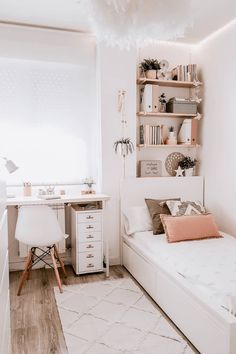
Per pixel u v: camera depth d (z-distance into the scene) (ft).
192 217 10.03
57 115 11.93
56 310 8.47
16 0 9.31
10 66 11.28
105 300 8.98
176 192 12.68
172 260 8.19
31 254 10.23
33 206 9.28
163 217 10.11
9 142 11.40
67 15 10.36
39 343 6.99
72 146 12.17
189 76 12.65
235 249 8.66
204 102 12.80
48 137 11.86
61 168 12.08
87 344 6.89
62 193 11.59
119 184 12.12
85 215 10.80
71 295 9.31
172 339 7.06
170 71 12.87
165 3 4.00
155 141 12.49
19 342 7.02
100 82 11.65
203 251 8.50
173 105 12.42
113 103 11.86
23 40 11.12
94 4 4.07
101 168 11.93
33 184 11.75
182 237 9.50
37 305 8.76
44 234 9.46
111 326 7.60
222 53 11.53
